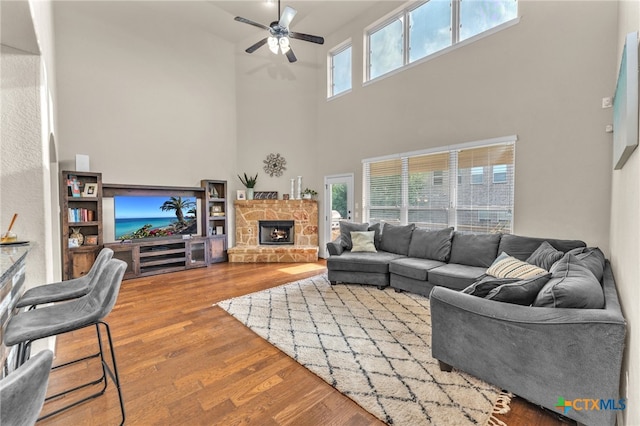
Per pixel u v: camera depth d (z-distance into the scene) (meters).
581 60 3.20
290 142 6.46
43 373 0.68
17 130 2.02
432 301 2.06
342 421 1.62
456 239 3.83
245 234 6.14
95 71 4.61
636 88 1.37
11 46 1.98
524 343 1.64
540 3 3.47
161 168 5.25
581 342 1.47
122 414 1.58
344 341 2.50
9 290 1.55
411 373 2.03
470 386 1.88
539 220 3.53
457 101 4.28
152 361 2.22
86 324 1.50
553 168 3.41
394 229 4.54
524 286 1.80
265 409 1.72
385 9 5.18
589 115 3.16
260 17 5.48
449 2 4.46
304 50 6.47
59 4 4.30
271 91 6.36
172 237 5.18
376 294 3.76
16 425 0.63
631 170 1.56
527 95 3.59
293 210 6.26
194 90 5.62
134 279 4.56
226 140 6.04
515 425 1.56
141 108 5.04
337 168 6.14
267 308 3.27
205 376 2.04
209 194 5.71
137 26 5.00
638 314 1.19
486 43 3.96
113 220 4.71
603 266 2.42
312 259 5.88
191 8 5.16
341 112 6.03
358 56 5.68
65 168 4.35
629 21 1.98
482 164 4.03
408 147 4.91
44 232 2.09
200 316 3.08
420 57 4.83
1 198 1.98
